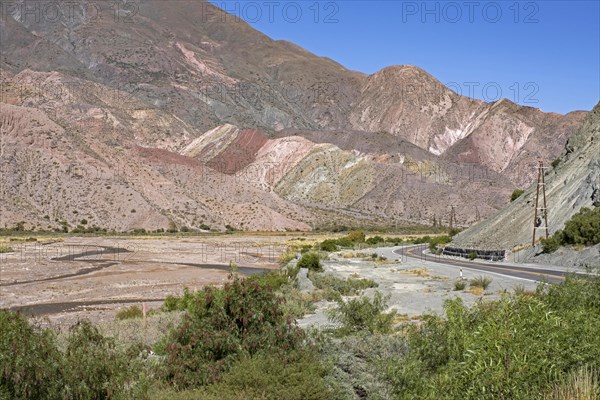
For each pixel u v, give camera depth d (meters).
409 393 8.38
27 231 120.31
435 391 7.64
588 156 55.19
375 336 11.81
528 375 7.32
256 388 9.29
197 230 145.62
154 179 162.62
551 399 7.20
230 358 10.16
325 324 16.61
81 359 8.59
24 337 8.16
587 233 39.97
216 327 10.62
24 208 130.88
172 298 26.41
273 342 10.56
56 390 8.00
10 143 144.75
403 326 13.84
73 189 140.38
